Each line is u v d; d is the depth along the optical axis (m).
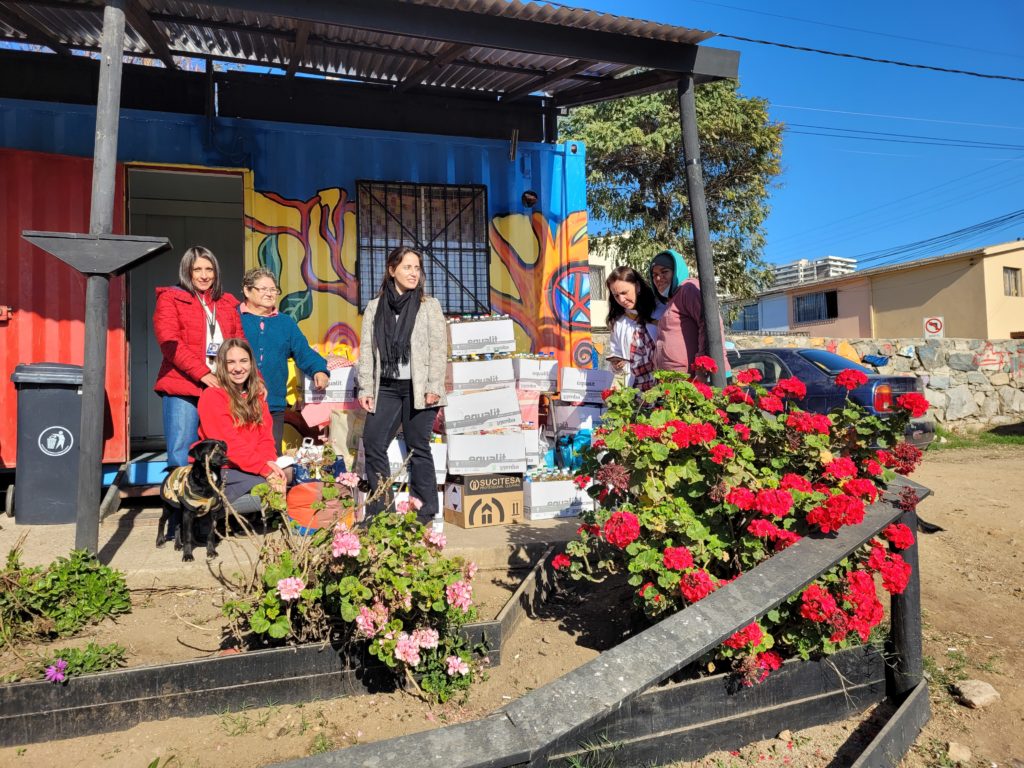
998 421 14.61
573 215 7.43
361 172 6.75
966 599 4.46
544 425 6.14
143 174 7.17
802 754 2.81
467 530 4.98
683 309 4.58
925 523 5.92
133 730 2.69
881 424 3.25
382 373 4.44
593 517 3.49
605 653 2.15
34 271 5.78
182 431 4.66
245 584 3.30
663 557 2.99
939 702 3.28
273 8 4.30
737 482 3.05
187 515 3.99
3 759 2.51
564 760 2.42
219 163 6.34
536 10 4.67
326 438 5.40
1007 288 23.20
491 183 7.17
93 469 3.71
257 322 5.06
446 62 6.02
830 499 2.84
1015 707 3.24
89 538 3.70
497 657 3.34
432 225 6.98
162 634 3.27
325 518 3.96
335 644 3.00
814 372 8.33
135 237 3.73
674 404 3.36
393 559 2.93
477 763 1.67
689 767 2.69
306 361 5.22
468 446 5.11
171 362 4.66
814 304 28.11
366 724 2.80
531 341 7.26
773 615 2.85
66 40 5.84
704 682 2.74
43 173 5.80
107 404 5.80
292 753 2.58
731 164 18.11
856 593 2.90
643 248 17.83
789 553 2.76
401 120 6.96
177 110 6.36
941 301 23.77
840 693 3.12
